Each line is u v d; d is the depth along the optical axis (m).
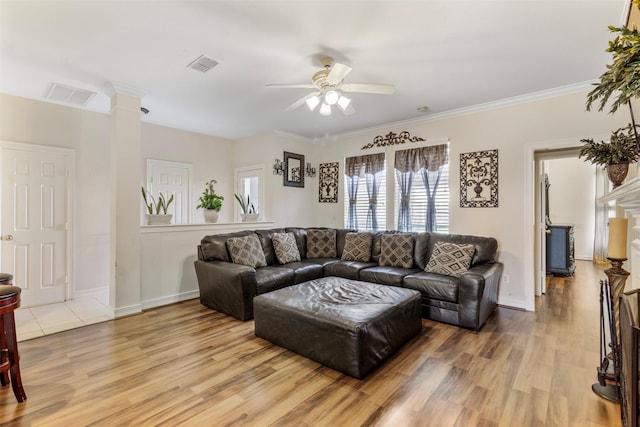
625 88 1.19
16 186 3.71
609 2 1.98
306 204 5.88
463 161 4.14
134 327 3.10
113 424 1.70
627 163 2.29
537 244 4.29
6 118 3.63
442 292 3.18
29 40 2.47
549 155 4.14
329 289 3.02
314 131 5.37
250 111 4.26
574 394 1.96
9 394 1.96
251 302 3.33
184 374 2.21
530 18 2.16
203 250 3.83
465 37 2.40
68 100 3.84
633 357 1.16
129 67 2.94
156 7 2.05
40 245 3.86
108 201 4.43
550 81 3.23
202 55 2.71
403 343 2.66
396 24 2.23
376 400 1.91
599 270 6.02
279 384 2.09
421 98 3.72
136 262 3.53
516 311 3.60
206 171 5.65
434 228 4.37
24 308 3.70
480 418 1.74
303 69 2.97
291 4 2.02
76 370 2.26
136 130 3.50
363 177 5.22
